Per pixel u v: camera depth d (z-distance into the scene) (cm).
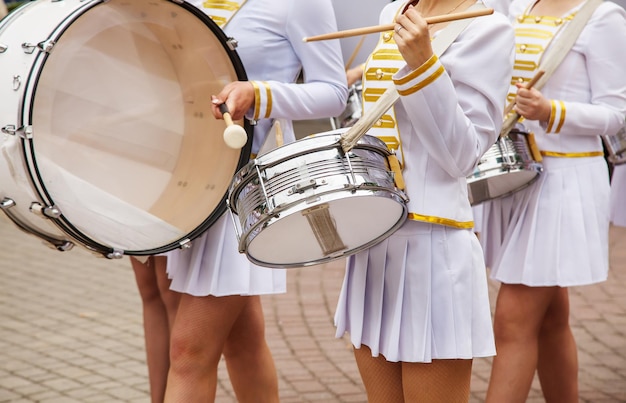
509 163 388
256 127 359
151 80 332
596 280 415
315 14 348
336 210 286
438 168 297
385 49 305
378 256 306
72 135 313
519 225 420
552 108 399
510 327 415
